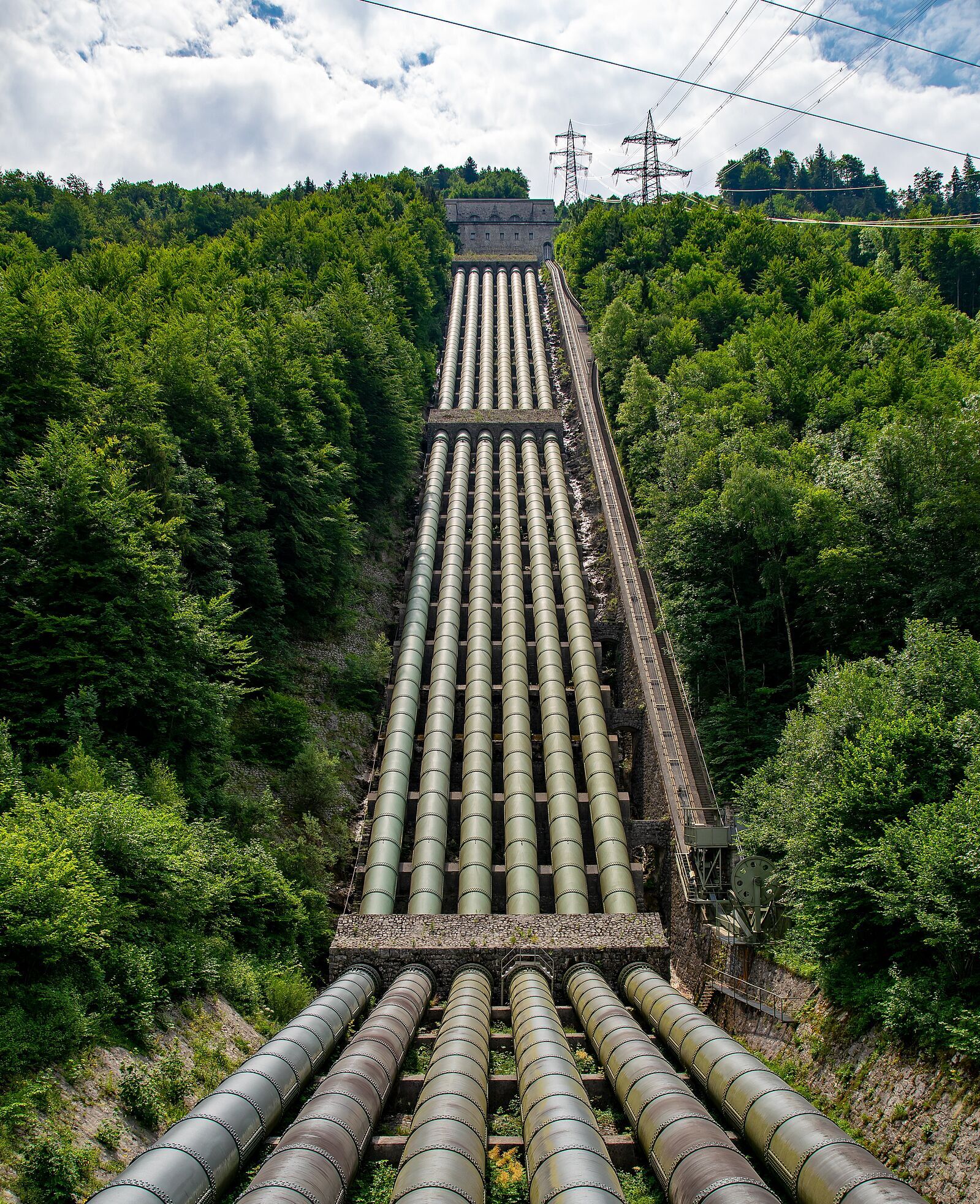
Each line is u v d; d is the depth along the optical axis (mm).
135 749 34969
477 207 188625
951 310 100812
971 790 24672
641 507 72812
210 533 47062
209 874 33094
